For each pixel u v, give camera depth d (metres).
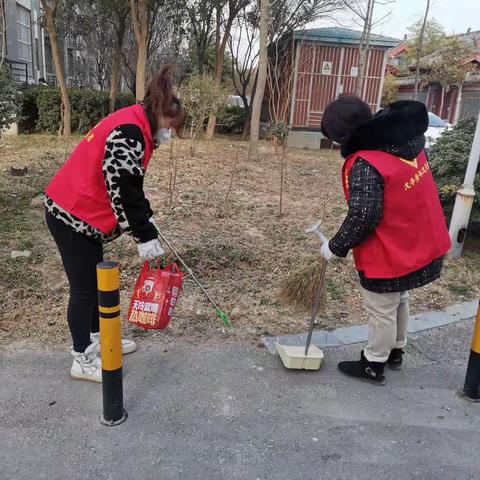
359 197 2.68
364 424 2.79
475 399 3.04
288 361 3.20
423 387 3.17
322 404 2.94
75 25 19.81
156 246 2.66
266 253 5.01
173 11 18.30
